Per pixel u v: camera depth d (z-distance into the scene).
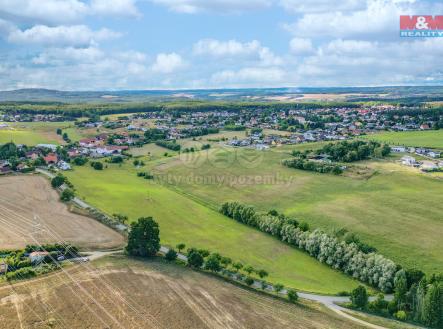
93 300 96.19
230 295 103.81
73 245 126.56
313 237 135.38
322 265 129.25
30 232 134.50
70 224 144.38
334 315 98.69
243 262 127.69
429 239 137.88
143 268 115.19
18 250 120.06
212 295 102.56
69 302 94.94
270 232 151.00
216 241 142.88
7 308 91.56
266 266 126.31
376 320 97.62
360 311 102.19
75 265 114.69
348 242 134.88
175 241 140.50
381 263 117.06
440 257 126.75
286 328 90.50
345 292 111.12
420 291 100.56
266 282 115.06
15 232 133.75
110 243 131.12
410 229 145.50
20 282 103.56
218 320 91.62
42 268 110.94
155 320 89.88
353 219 156.25
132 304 95.44
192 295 101.62
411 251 130.75
